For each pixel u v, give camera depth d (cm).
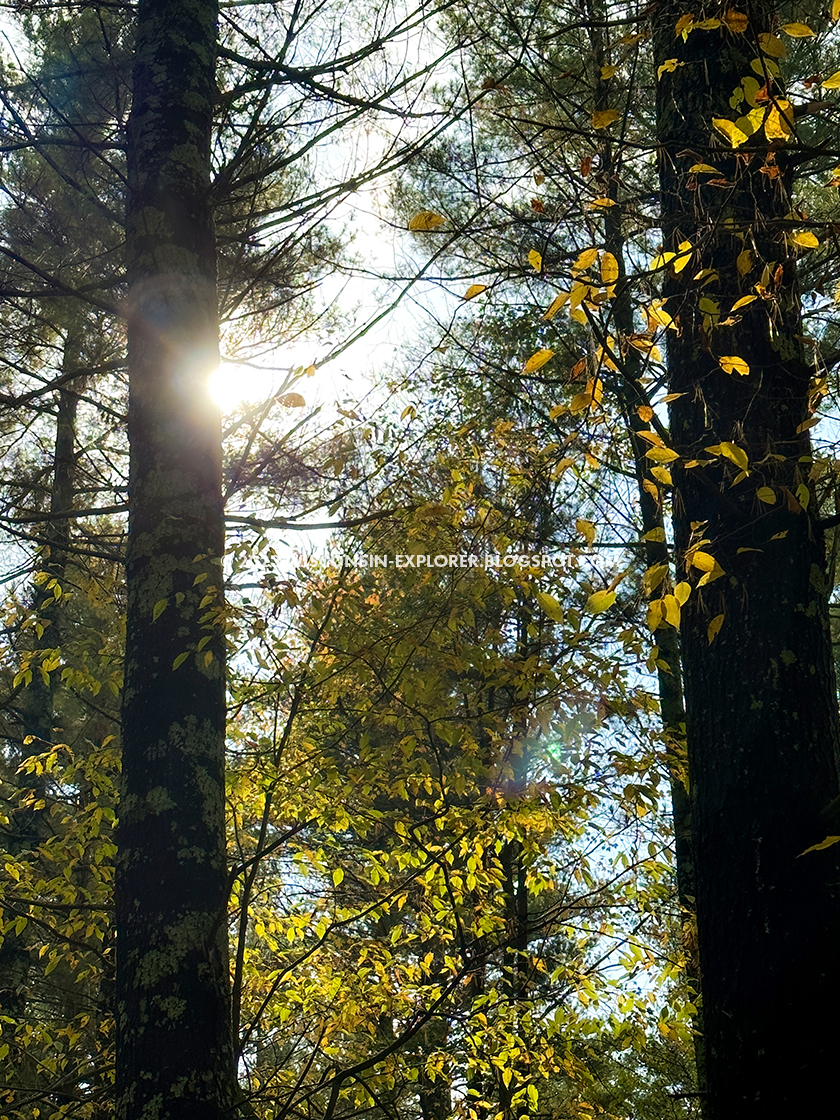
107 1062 450
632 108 432
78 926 461
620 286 229
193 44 412
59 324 643
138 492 357
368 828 490
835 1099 221
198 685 332
